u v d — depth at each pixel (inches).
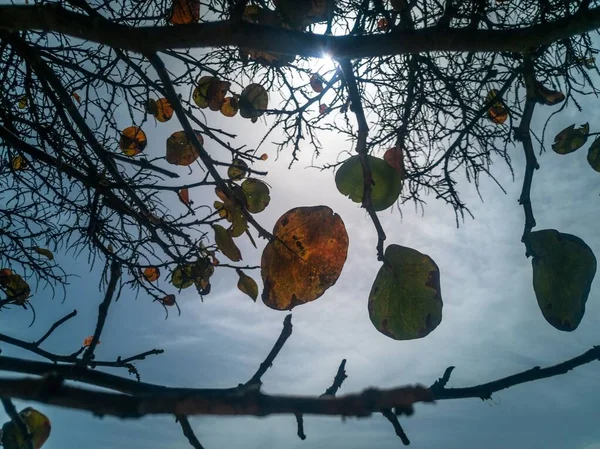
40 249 30.0
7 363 8.6
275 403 5.2
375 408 4.9
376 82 29.0
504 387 7.3
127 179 25.8
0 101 26.8
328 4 17.2
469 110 26.6
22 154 26.9
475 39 11.3
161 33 11.2
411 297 12.7
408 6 19.4
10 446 8.5
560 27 11.2
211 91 25.5
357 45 11.2
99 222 26.9
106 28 11.2
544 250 13.3
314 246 13.8
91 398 5.5
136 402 5.5
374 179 15.1
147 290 28.0
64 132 29.9
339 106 27.1
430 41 11.3
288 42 11.1
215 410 5.4
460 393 7.2
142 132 28.0
